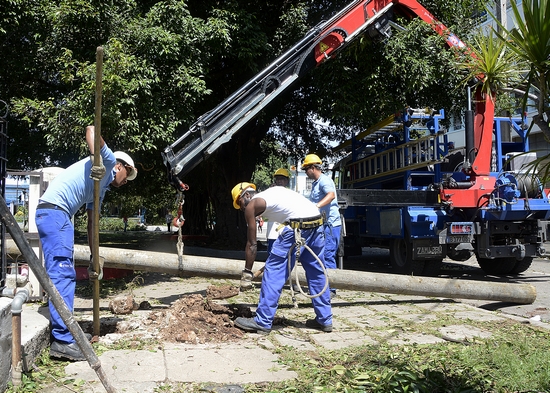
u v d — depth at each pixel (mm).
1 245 3977
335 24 8297
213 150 6898
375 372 3701
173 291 7352
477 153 8672
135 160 10094
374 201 8273
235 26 9828
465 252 8852
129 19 8484
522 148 9281
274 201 4836
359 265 11359
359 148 11680
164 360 3961
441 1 10773
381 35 9008
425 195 8516
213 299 6531
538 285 8523
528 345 4312
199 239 15953
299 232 4805
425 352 4254
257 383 3525
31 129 10836
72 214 4195
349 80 10453
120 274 8359
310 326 5219
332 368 3801
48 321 4168
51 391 3277
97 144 3703
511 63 4305
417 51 9773
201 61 9281
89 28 7961
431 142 8461
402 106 10680
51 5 8391
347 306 6414
